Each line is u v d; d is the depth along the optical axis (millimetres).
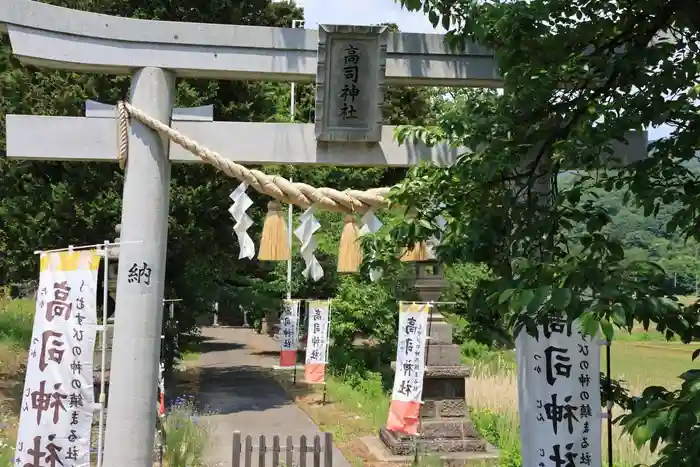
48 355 4812
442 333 10539
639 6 3453
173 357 14258
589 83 3697
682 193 3352
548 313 2977
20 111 11953
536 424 4684
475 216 3803
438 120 4305
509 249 3689
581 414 4621
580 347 4637
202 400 14141
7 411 10547
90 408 4801
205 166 12805
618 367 15180
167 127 4707
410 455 10078
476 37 4016
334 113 4844
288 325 17312
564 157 3545
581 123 3547
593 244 3197
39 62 4652
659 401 2545
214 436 10516
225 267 14852
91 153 4789
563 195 3537
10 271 12805
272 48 4840
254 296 23562
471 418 11156
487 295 3170
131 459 4734
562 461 4598
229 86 13742
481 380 13594
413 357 9664
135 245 4781
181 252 13266
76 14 4645
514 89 3691
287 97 23000
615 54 3623
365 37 4770
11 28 4477
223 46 4809
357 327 17484
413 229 3957
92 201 12062
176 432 9008
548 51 3619
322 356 14539
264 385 16234
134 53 4746
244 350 23578
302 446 7727
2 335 16453
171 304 13062
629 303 2605
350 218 4766
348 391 14664
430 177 4062
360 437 11312
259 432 11477
